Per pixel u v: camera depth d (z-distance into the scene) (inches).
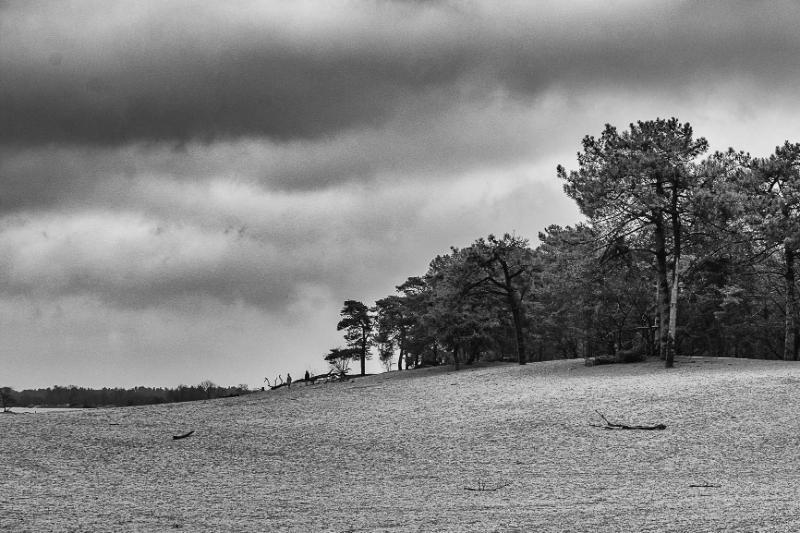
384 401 2220.7
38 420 1878.7
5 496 1073.5
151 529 886.4
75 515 954.7
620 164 2576.3
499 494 1131.9
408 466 1385.3
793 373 2106.3
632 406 1780.3
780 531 844.0
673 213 2522.1
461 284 3383.4
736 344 3351.4
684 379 2106.3
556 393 2046.0
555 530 876.0
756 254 2709.2
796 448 1398.9
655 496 1088.2
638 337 3339.1
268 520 944.9
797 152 2780.5
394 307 4375.0
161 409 2283.5
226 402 2508.6
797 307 2751.0
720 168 2532.0
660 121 2640.3
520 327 3257.9
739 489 1126.4
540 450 1486.2
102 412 2148.1
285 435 1676.9
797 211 2637.8
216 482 1238.3
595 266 2765.7
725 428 1551.4
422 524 916.6
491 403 1988.2
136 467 1352.1
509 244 3314.5
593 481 1226.0
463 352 3929.6
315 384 3850.9
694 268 2687.0
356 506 1043.9
